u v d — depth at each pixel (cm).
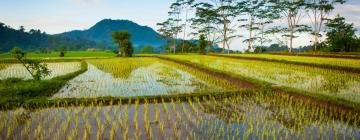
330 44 4894
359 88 1212
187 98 1031
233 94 1105
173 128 700
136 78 1652
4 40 15362
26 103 905
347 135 659
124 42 4659
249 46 6203
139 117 791
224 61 2875
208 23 6203
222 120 779
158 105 943
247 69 1998
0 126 709
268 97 1074
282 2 5362
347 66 1833
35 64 1373
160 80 1568
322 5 4934
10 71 2048
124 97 990
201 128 703
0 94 1030
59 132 665
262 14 5875
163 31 6988
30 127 703
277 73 1759
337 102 872
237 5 5712
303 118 794
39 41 17575
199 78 1655
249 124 741
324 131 687
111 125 717
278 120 779
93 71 2039
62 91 1220
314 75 1650
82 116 799
